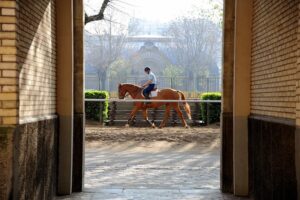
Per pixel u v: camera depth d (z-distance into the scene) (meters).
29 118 6.50
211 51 49.44
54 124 8.37
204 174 12.01
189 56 49.31
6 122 5.71
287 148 6.38
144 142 18.16
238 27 8.97
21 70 6.07
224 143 9.32
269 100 7.63
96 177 11.43
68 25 8.81
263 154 7.73
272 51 7.47
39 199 7.10
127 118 24.02
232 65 9.31
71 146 8.94
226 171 9.33
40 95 7.34
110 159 14.75
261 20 8.23
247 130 8.98
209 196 9.02
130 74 48.81
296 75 6.01
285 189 6.45
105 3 21.81
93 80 44.84
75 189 9.28
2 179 5.53
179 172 12.32
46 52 7.84
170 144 17.95
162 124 21.66
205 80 42.88
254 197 8.45
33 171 6.62
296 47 6.18
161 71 50.19
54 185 8.51
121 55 48.12
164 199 8.73
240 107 9.02
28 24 6.47
